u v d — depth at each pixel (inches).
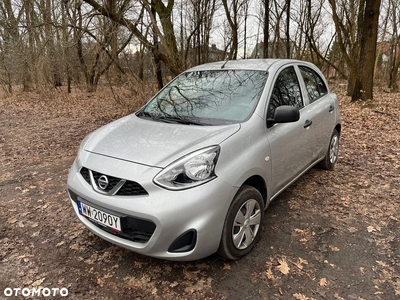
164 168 90.7
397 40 801.6
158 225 85.9
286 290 92.9
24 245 119.6
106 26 376.8
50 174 192.9
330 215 133.8
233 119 113.5
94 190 97.0
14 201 156.5
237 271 101.3
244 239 104.9
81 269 105.5
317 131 151.6
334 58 1030.4
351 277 97.1
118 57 434.0
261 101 117.1
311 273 99.4
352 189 157.8
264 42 631.8
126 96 418.6
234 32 619.8
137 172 91.1
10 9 427.2
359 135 263.7
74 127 337.1
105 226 95.7
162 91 148.8
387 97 550.0
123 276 101.6
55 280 100.6
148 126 117.3
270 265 103.6
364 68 426.6
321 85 173.9
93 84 654.5
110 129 122.1
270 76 128.0
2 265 108.1
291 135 125.6
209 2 612.4
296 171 137.3
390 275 97.3
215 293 92.8
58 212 144.2
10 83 657.6
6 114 442.9
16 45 417.7
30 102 564.4
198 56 646.5
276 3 731.4
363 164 193.2
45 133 311.6
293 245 113.9
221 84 133.8
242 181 98.0
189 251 89.6
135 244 91.7
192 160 91.6
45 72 549.0
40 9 377.4
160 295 93.0
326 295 90.4
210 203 89.0
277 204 144.2
